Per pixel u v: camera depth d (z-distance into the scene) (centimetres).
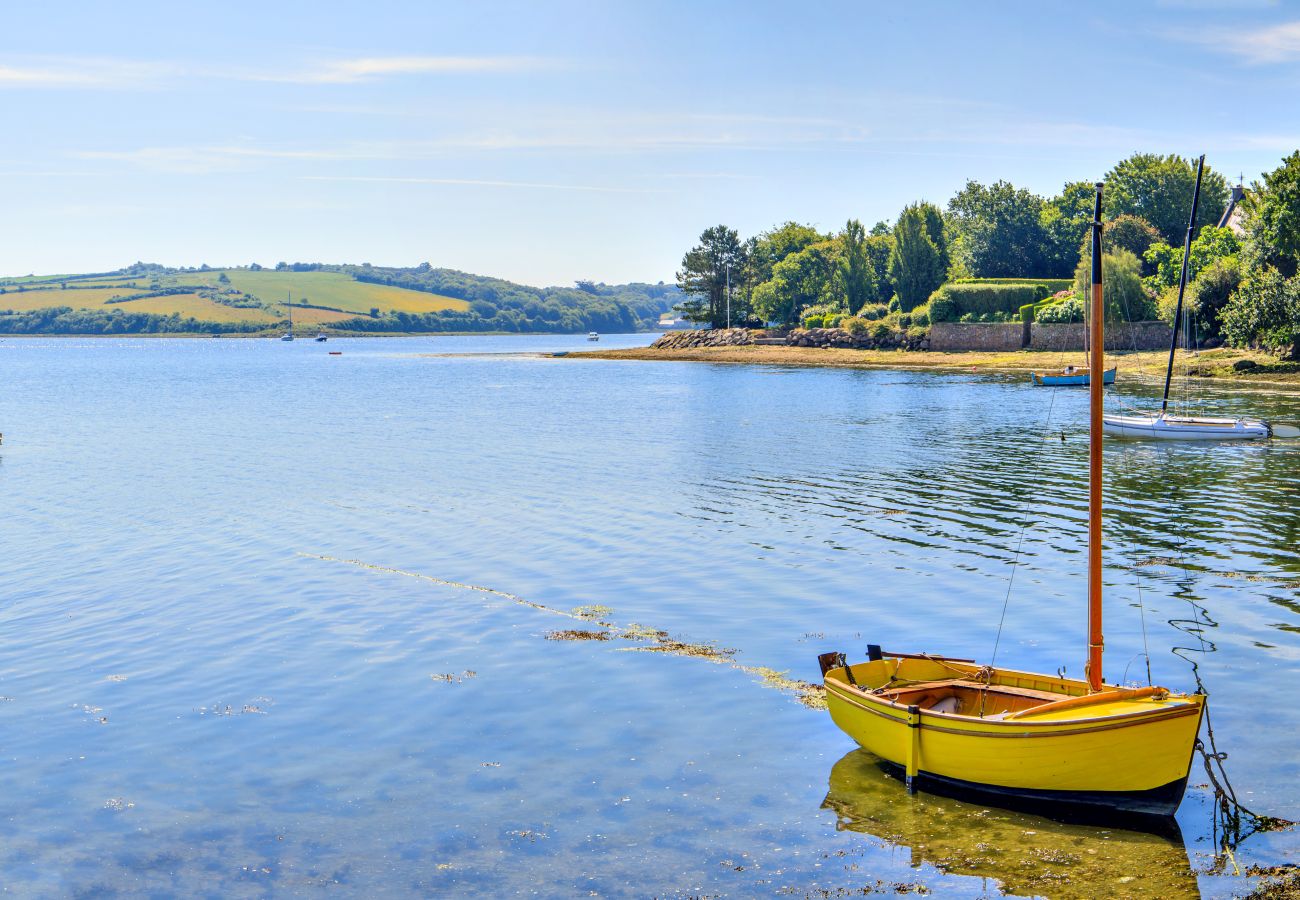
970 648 2664
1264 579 3198
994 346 14162
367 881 1659
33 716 2325
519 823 1833
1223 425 6334
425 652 2717
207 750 2142
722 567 3488
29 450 7000
